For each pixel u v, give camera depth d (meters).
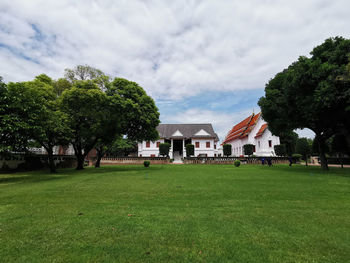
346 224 3.67
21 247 2.82
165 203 5.19
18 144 11.38
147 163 20.55
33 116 11.38
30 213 4.38
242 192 6.58
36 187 8.04
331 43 13.62
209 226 3.56
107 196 6.07
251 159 27.08
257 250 2.71
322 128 15.88
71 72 22.28
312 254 2.61
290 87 13.50
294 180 9.44
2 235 3.22
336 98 11.28
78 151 18.95
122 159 28.08
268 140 31.77
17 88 11.29
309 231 3.35
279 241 2.98
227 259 2.49
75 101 15.02
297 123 15.52
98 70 22.91
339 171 14.25
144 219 3.94
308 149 29.36
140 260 2.47
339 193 6.41
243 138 37.91
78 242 2.96
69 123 15.55
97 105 15.52
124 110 15.68
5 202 5.42
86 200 5.58
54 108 15.18
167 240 3.01
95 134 17.28
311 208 4.70
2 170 17.91
